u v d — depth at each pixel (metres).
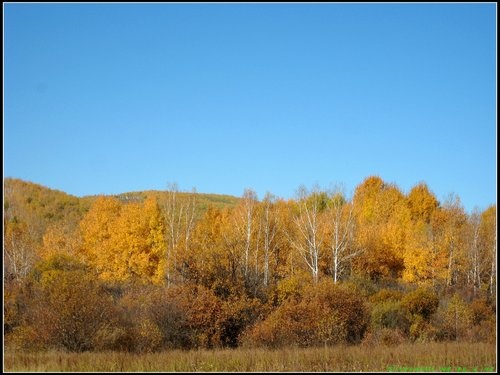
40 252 54.47
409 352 25.61
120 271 49.53
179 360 23.42
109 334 29.47
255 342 32.72
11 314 32.25
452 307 38.16
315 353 25.25
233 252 40.28
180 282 38.53
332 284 37.09
